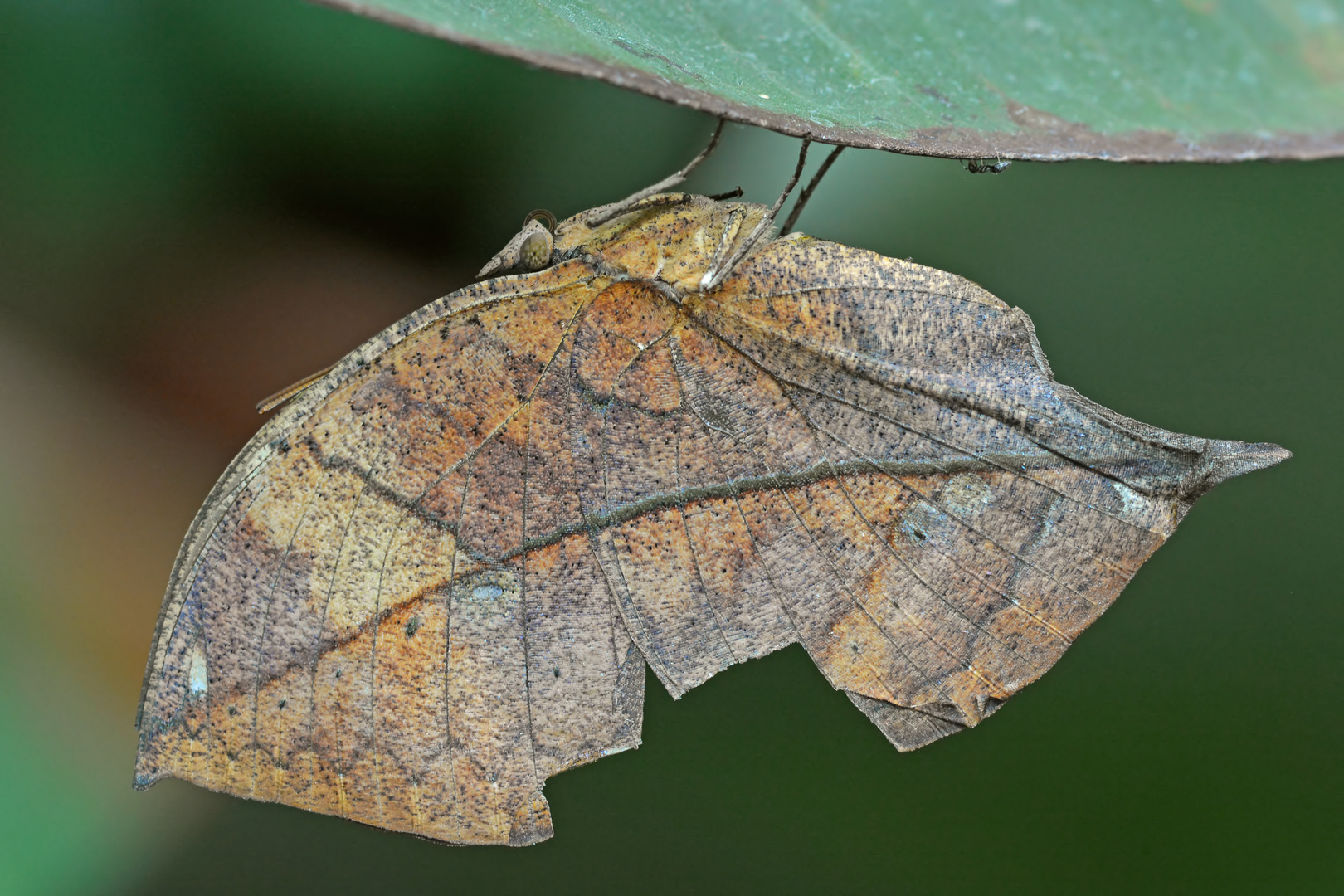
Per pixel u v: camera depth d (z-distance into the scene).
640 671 0.36
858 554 0.36
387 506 0.35
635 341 0.35
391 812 0.36
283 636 0.35
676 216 0.35
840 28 0.29
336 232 0.36
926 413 0.35
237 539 0.35
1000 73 0.25
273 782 0.35
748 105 0.27
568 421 0.36
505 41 0.22
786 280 0.35
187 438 0.36
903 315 0.35
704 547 0.36
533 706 0.36
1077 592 0.35
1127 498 0.35
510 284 0.35
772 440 0.36
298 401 0.35
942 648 0.36
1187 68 0.21
